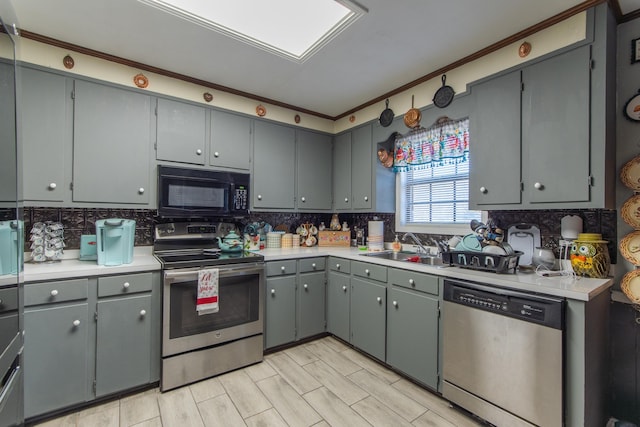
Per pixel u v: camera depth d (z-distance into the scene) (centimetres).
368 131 306
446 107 234
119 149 223
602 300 161
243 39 200
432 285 200
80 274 181
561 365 141
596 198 157
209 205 259
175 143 246
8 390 108
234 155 277
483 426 170
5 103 111
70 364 178
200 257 236
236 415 179
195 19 179
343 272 275
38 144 194
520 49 188
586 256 170
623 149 173
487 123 203
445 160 250
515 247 212
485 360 169
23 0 161
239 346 234
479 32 189
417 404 192
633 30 169
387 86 269
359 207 315
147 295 203
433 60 224
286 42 204
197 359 214
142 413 181
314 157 334
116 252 198
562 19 170
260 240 304
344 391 205
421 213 293
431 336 200
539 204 177
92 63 213
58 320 174
